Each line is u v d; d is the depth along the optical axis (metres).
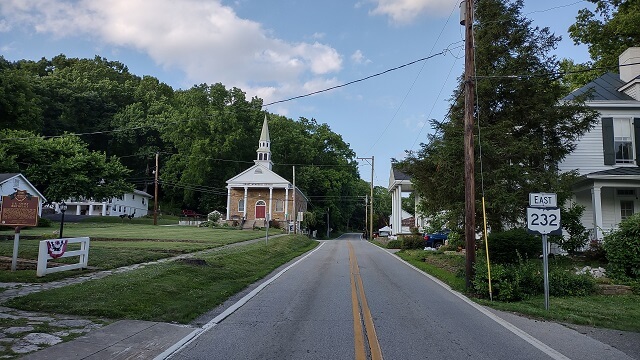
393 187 49.50
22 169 46.50
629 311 10.34
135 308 8.91
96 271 13.08
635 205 22.92
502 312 10.14
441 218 19.19
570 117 17.95
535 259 18.55
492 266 12.51
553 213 10.84
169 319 8.44
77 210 69.38
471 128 13.53
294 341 7.09
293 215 58.81
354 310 9.69
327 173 83.25
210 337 7.34
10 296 9.37
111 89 78.00
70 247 19.20
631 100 23.31
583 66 39.97
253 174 63.81
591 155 23.19
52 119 68.12
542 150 17.25
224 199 73.06
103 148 76.44
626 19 32.03
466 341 7.32
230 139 66.00
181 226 50.66
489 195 16.39
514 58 17.84
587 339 7.84
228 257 17.91
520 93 17.88
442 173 17.41
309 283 13.91
